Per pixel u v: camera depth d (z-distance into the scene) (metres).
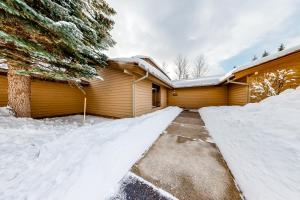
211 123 4.96
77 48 3.86
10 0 2.27
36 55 3.55
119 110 6.87
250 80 6.56
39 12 3.09
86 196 1.42
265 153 1.98
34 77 5.77
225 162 2.29
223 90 10.98
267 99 4.08
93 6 5.13
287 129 2.22
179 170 2.05
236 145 2.60
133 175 1.91
